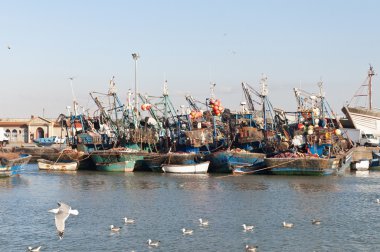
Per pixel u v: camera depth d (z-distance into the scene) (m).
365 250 53.56
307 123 133.62
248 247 52.75
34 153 170.00
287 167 118.88
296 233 60.16
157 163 130.25
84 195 88.62
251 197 85.50
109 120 151.88
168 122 145.00
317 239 57.59
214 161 126.38
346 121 182.38
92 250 53.59
